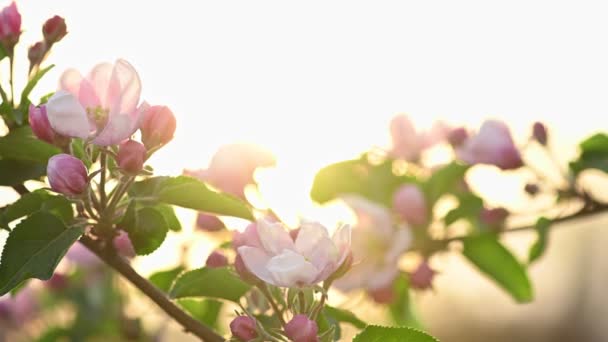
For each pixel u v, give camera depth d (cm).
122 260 69
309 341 63
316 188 100
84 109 65
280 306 70
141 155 66
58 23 72
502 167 99
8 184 69
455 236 100
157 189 68
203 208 69
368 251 96
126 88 66
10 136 69
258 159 83
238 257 66
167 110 67
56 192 66
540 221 97
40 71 72
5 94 71
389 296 95
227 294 71
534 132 98
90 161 69
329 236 65
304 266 64
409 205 98
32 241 65
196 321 69
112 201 67
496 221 99
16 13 72
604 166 96
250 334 65
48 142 67
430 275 97
